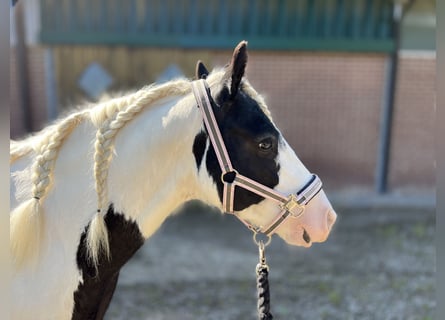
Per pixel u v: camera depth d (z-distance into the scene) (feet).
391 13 20.81
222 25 20.44
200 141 4.85
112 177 4.77
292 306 12.03
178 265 15.01
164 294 12.80
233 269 14.71
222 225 19.34
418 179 22.35
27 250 4.61
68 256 4.70
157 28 20.22
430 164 22.22
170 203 5.05
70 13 19.74
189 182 5.03
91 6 19.77
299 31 20.76
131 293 12.84
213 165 4.83
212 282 13.67
